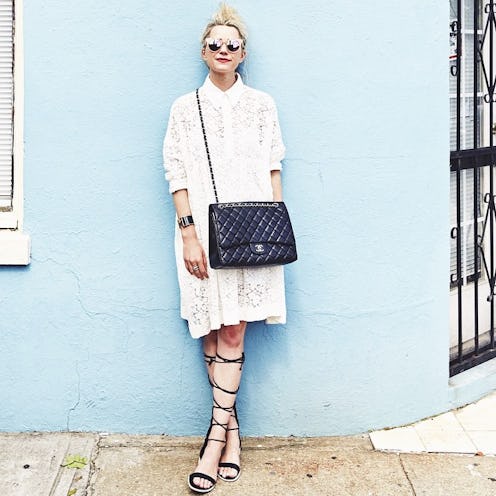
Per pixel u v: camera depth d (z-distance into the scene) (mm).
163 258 3756
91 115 3660
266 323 3787
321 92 3697
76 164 3684
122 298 3766
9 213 3777
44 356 3789
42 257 3729
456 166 4281
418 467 3643
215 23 3418
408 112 3840
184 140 3443
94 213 3713
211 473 3455
